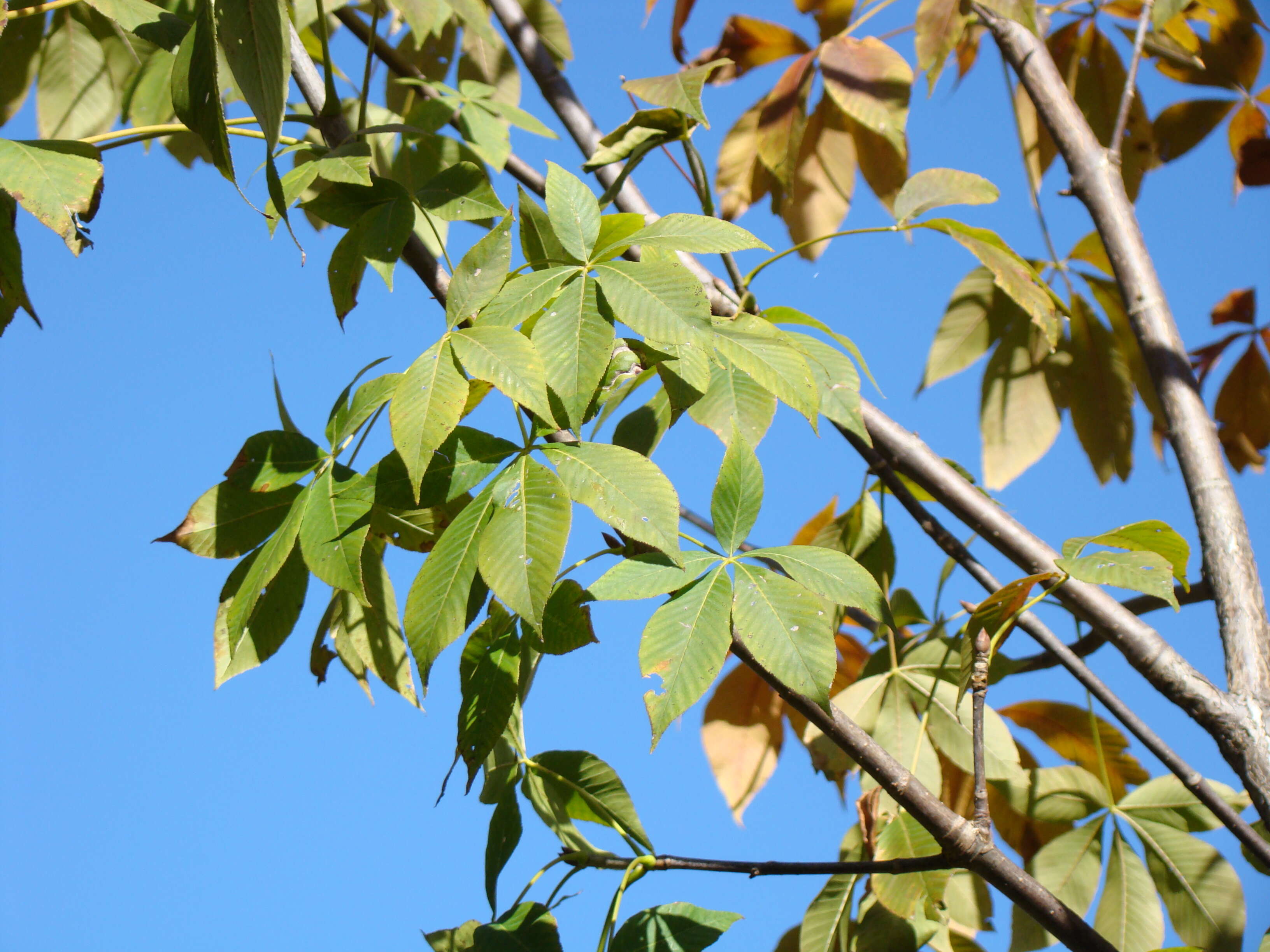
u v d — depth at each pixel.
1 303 3.35
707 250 3.18
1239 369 4.05
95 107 3.80
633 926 3.25
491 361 3.11
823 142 3.83
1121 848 3.56
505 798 3.37
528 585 3.07
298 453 3.28
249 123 3.34
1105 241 3.61
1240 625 3.38
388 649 3.35
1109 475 3.83
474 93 3.74
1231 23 3.96
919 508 3.51
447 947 3.33
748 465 3.20
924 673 3.62
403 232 3.32
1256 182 4.07
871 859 3.37
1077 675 3.44
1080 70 4.11
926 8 3.54
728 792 3.69
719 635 3.10
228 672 3.29
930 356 3.89
